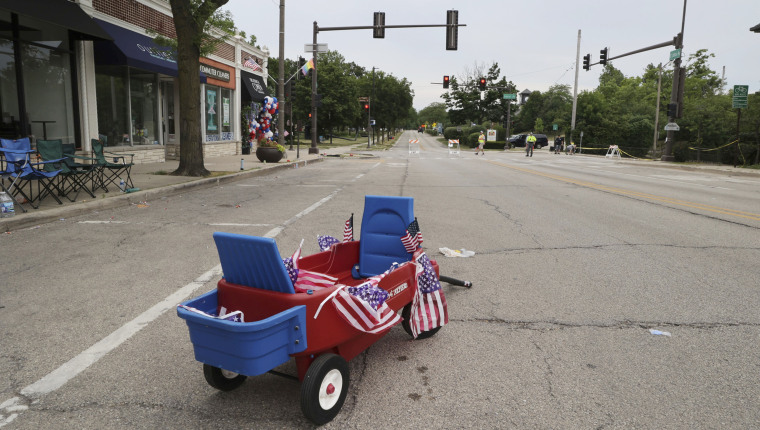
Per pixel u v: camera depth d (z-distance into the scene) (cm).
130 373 365
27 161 890
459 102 9200
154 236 795
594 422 310
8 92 1335
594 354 404
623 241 805
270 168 1950
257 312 323
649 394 343
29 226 850
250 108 3077
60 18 1320
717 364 387
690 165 2802
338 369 314
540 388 351
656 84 7419
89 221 906
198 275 594
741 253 730
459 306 511
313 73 3203
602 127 5144
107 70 1759
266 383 357
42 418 308
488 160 3256
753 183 1852
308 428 301
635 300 529
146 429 299
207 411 319
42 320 458
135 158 1880
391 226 453
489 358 397
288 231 845
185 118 1519
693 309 503
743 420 313
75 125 1580
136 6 1819
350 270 464
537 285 578
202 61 2339
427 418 313
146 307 491
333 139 7350
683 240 814
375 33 2566
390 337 441
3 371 365
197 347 303
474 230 881
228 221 926
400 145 7056
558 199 1292
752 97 3105
